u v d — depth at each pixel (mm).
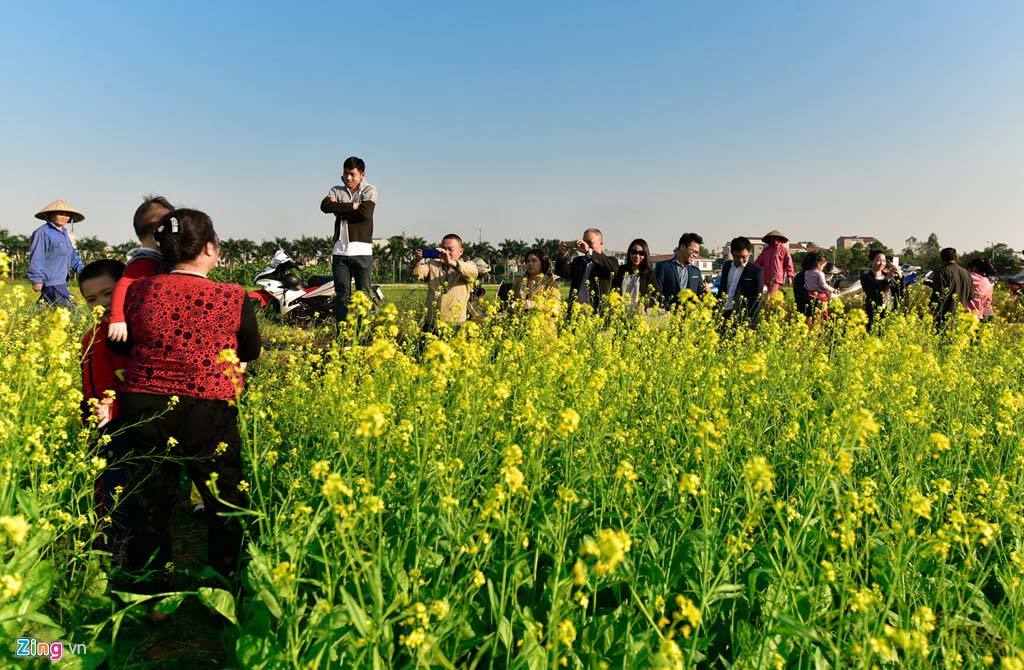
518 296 8352
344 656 2475
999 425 4414
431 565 2959
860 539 3355
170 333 3164
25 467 2977
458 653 2578
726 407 5145
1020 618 2822
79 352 4141
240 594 3225
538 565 3324
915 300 11102
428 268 7691
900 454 3992
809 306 10984
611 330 6926
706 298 7086
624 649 2572
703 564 2867
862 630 2521
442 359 3605
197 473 3289
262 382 5621
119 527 3408
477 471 3748
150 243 3648
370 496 2564
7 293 4270
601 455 3918
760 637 2658
